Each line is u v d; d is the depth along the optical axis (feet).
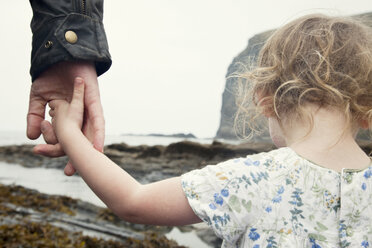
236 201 3.33
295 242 3.19
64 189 30.07
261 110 3.87
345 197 3.32
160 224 3.53
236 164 3.50
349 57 3.59
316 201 3.31
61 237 19.39
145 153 33.96
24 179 35.60
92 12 4.24
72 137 3.73
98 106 4.03
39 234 19.72
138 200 3.44
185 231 20.51
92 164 3.57
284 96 3.62
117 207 3.50
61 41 3.99
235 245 3.43
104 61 4.18
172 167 31.19
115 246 18.66
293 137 3.62
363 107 3.54
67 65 4.07
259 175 3.40
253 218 3.31
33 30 4.25
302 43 3.68
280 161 3.46
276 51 3.87
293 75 3.59
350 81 3.51
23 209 24.34
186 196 3.42
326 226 3.27
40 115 4.25
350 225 3.32
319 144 3.46
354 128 3.66
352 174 3.42
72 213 23.91
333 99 3.46
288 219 3.26
